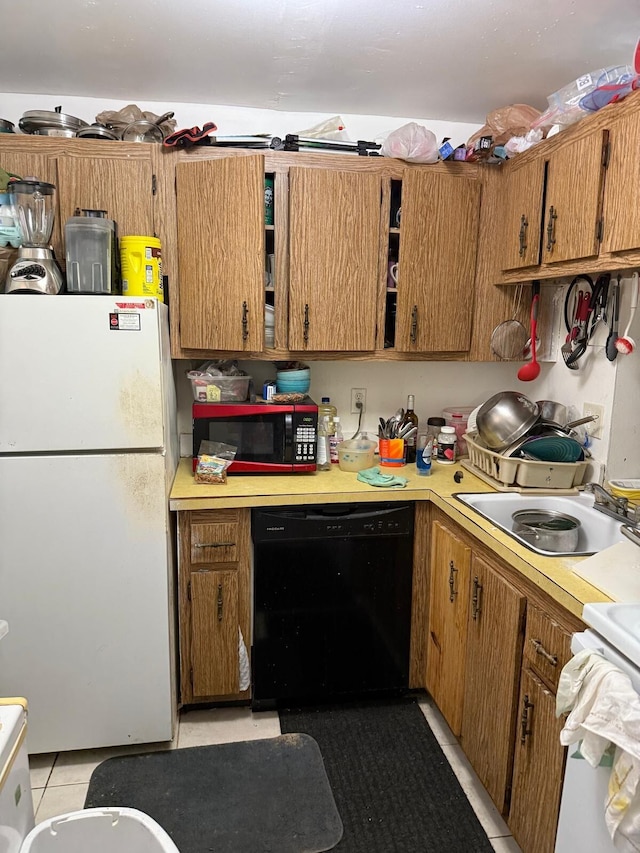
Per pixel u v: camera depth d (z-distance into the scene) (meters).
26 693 1.86
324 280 2.16
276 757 1.96
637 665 1.08
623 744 0.97
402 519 2.11
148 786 1.83
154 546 1.86
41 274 1.75
